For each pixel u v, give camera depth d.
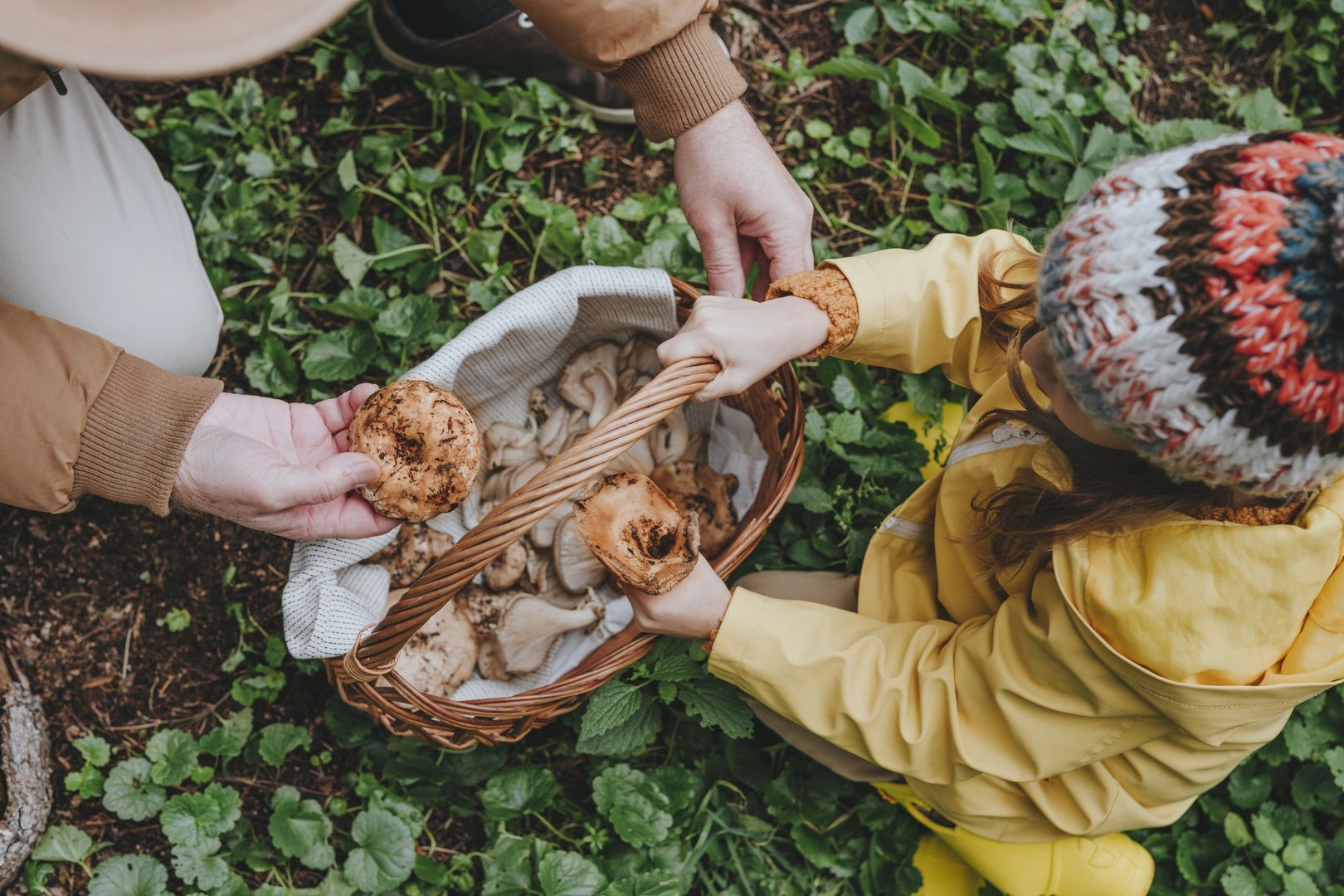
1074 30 2.53
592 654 1.82
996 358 1.62
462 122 2.31
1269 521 1.20
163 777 1.92
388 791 1.96
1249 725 1.40
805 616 1.62
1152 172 1.04
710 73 1.55
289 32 0.84
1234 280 0.95
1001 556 1.48
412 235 2.28
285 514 1.56
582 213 2.34
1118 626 1.27
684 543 1.57
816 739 1.84
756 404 1.88
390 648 1.42
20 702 1.88
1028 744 1.47
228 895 1.88
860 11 2.40
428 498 1.59
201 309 1.85
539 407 1.95
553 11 1.43
